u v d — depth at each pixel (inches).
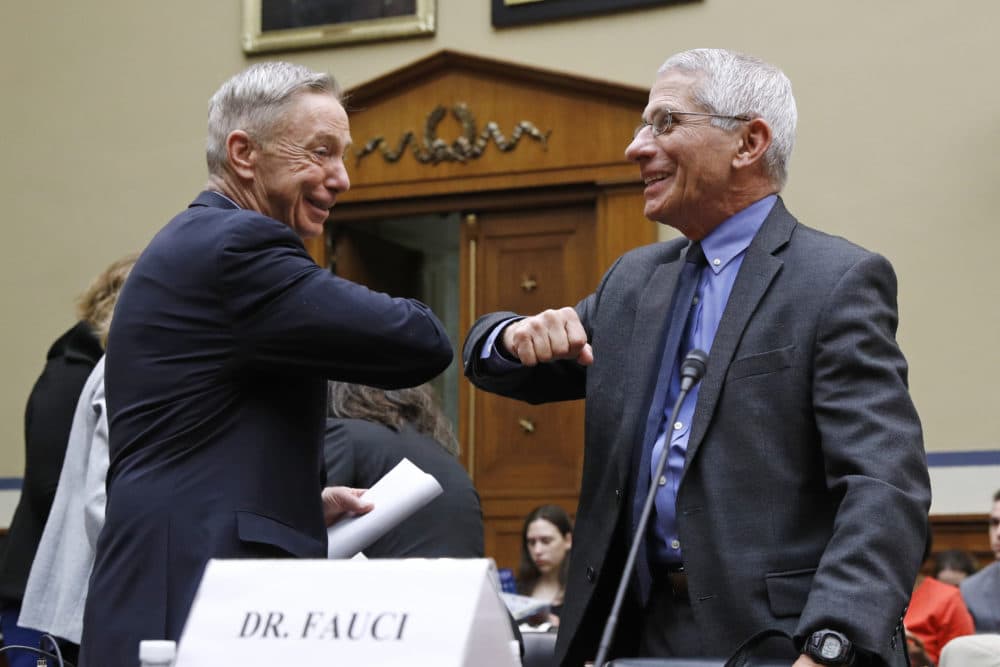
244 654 60.2
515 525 293.0
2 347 326.3
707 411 95.1
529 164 294.5
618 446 99.1
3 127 332.5
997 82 266.2
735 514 92.9
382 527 99.7
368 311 90.0
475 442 299.6
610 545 98.0
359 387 133.7
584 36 291.0
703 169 100.9
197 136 318.3
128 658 85.0
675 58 104.6
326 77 101.1
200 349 90.1
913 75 271.0
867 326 92.4
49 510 151.9
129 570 87.0
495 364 102.0
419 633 58.1
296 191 98.0
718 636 91.4
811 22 277.3
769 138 101.7
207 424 89.6
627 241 286.2
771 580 90.8
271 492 89.4
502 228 303.1
